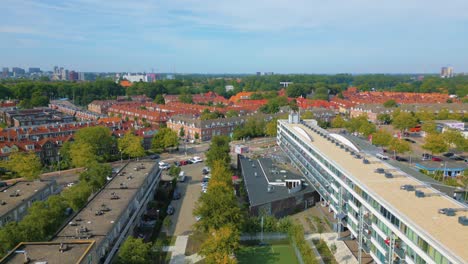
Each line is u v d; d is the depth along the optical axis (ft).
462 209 187.52
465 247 150.10
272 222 261.44
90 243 178.09
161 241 245.24
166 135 511.81
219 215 236.84
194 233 267.80
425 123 600.39
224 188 269.44
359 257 219.82
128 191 274.57
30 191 296.92
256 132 629.92
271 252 242.78
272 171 369.71
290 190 307.17
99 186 316.81
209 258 205.16
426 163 431.02
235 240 218.79
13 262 159.84
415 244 171.12
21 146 437.17
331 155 301.63
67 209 289.12
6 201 271.08
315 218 291.17
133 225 259.80
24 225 205.67
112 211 233.35
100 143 460.96
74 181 381.40
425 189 217.15
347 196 256.32
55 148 462.19
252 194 302.04
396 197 205.16
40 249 172.24
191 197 342.44
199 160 469.16
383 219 200.34
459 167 409.49
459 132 490.08
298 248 234.99
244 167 388.16
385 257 197.88
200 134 597.93
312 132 418.51
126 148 458.50
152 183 332.60
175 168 372.17
